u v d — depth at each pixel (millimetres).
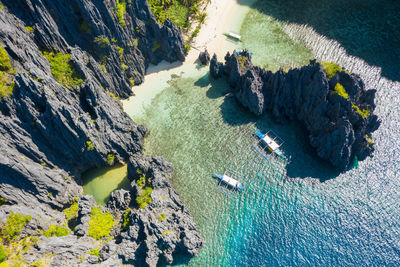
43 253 53250
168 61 97562
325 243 63938
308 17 106750
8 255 51062
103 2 76938
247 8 112062
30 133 63719
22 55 66125
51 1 73000
